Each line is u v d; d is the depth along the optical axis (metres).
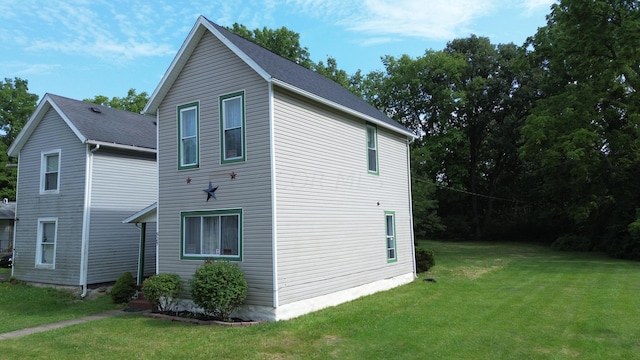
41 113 18.08
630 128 25.70
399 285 16.16
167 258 12.65
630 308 10.72
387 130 16.97
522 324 9.38
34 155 18.39
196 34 12.48
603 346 7.69
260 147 11.19
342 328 9.51
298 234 11.48
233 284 10.42
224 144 11.90
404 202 17.75
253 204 11.15
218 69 12.23
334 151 13.40
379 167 15.98
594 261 23.28
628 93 24.92
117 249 17.23
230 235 11.57
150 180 18.81
